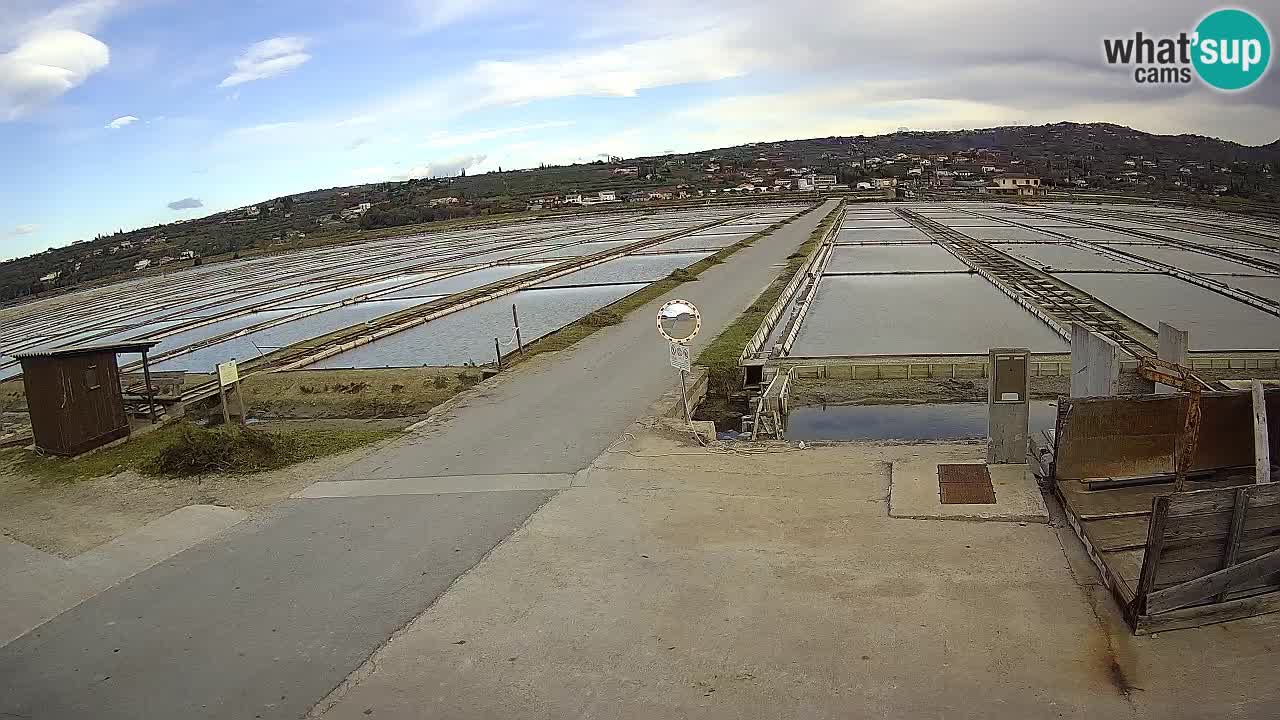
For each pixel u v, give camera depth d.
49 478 10.55
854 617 5.70
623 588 6.34
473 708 4.93
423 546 7.39
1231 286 26.81
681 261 38.97
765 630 5.60
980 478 8.00
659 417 11.53
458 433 11.27
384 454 10.43
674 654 5.37
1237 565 5.33
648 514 7.85
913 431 13.89
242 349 23.78
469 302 28.14
